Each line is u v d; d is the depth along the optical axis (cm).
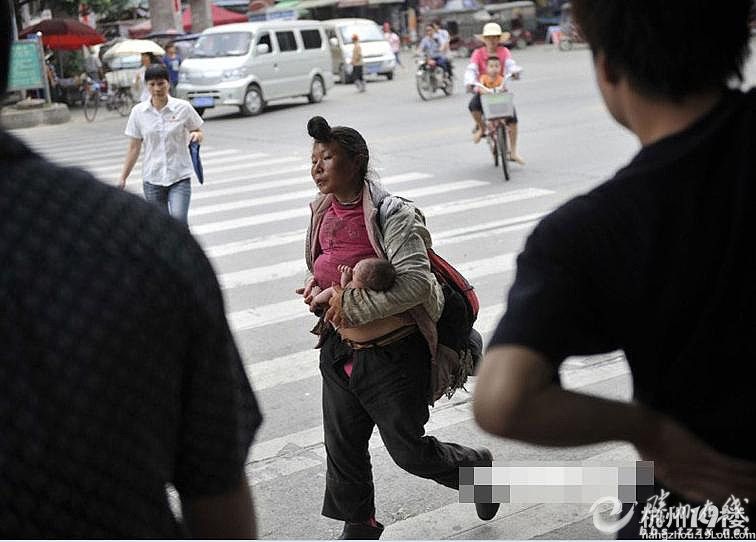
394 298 328
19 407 134
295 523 424
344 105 2295
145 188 867
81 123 2438
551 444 143
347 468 363
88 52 3127
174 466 152
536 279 147
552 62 3125
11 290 135
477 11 4141
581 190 1119
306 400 564
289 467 477
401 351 341
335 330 355
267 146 1700
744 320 151
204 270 146
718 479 151
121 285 137
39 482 135
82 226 139
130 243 140
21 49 2397
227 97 2184
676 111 156
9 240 136
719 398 153
